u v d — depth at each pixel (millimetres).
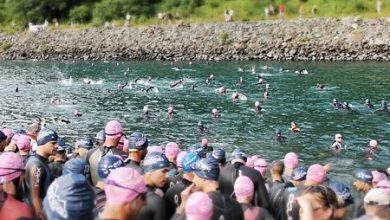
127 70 56188
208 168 7059
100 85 47625
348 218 8266
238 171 8781
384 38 62531
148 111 35188
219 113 34094
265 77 49531
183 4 84312
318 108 34969
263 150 25344
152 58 70812
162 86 46219
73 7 90438
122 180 4789
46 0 90062
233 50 67812
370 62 59594
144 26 76938
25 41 79625
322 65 57969
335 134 28125
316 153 24656
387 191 5309
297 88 42938
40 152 8297
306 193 5676
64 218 4438
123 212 4785
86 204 4531
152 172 7492
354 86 43094
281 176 10531
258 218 7344
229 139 27594
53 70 60281
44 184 8055
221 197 6477
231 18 75562
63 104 38312
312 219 5414
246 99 38781
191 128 30281
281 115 33219
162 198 6953
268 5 79000
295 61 63281
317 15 73625
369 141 26578
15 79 52625
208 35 71500
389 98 37625
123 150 10352
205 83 47156
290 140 27156
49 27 85000
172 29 74500
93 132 29609
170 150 10961
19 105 38031
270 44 66938
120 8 86250
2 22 93438
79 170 8602
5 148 11414
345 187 8492
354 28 65875
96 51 74125
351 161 23219
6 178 6422
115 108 36719
